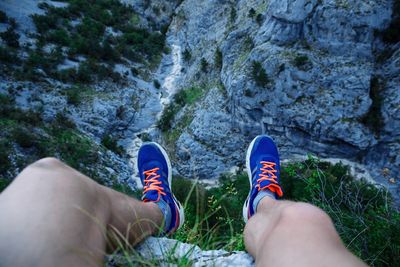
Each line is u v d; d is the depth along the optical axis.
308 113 45.41
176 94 59.81
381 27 44.84
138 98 59.78
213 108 52.72
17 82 51.25
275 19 49.22
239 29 56.34
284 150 48.34
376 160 43.50
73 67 58.00
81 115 51.69
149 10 82.56
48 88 52.66
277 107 46.94
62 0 77.25
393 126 42.72
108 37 69.94
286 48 48.22
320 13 45.88
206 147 50.62
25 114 44.94
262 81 46.94
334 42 46.12
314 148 46.53
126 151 51.59
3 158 35.38
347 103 44.66
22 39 60.59
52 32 64.31
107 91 57.38
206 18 70.19
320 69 46.00
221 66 58.28
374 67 45.97
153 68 68.69
